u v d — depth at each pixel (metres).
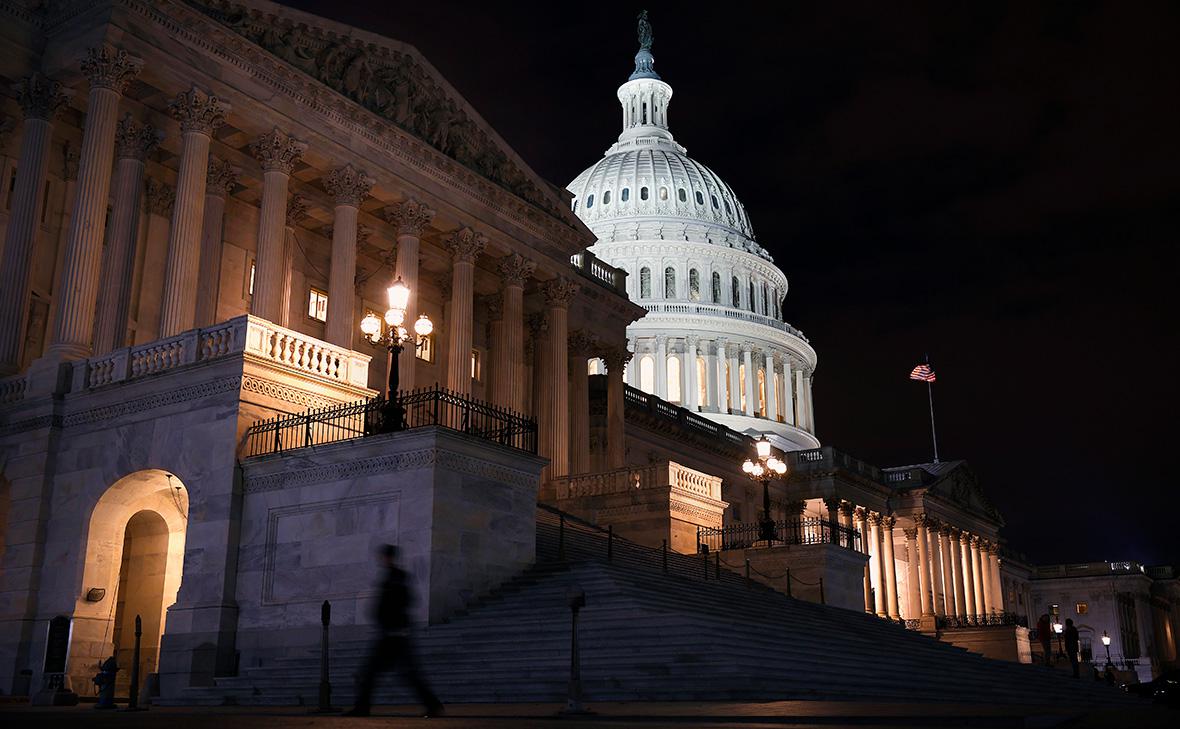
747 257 129.62
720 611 29.06
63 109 36.62
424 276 53.62
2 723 13.80
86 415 30.77
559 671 21.56
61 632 28.06
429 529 25.25
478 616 25.25
